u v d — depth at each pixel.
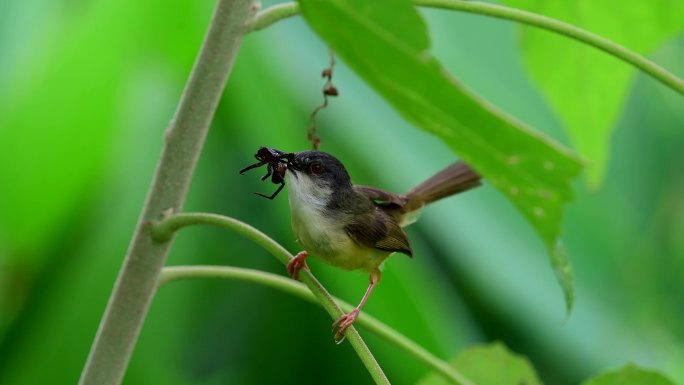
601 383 6.19
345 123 8.95
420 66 3.65
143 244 5.55
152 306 9.87
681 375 12.24
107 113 9.16
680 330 12.06
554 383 9.98
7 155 9.07
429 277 9.49
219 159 10.14
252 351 10.20
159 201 5.55
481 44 9.47
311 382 10.39
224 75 5.47
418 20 3.50
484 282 9.65
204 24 9.10
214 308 10.12
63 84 8.91
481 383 6.86
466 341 9.92
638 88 10.70
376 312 9.27
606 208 9.84
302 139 9.19
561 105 7.65
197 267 5.79
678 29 7.23
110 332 5.70
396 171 8.98
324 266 9.58
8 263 9.41
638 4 7.11
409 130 9.14
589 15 7.29
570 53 7.37
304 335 10.36
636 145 10.50
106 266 9.47
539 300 9.20
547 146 3.81
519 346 10.21
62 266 9.55
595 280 9.57
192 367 9.98
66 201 9.39
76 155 9.23
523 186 4.30
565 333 9.30
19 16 9.05
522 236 9.23
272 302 10.27
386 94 3.99
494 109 3.72
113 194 9.55
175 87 9.62
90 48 8.90
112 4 8.78
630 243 10.22
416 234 9.94
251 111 9.15
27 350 9.46
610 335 9.50
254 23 5.43
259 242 5.20
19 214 9.30
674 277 12.07
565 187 4.10
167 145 5.52
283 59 9.04
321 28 3.73
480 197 9.25
